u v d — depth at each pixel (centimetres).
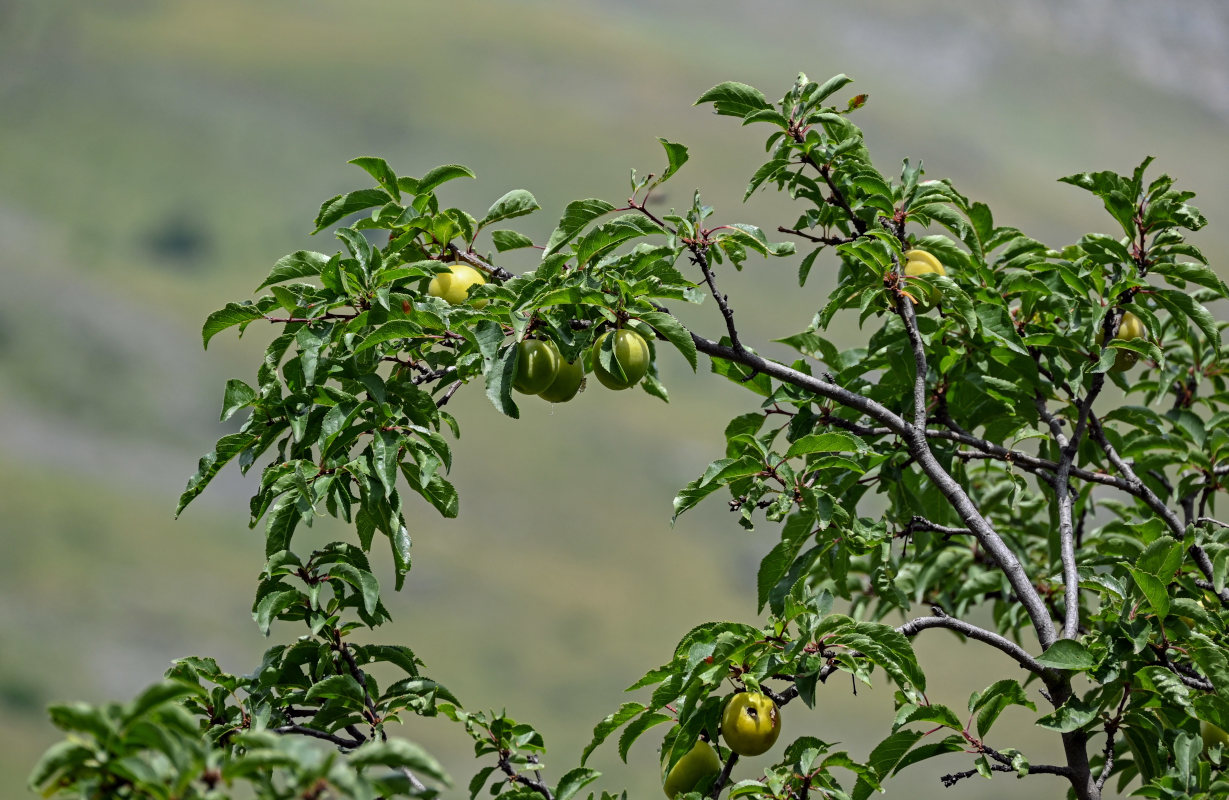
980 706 837
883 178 991
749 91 980
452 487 847
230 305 852
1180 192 1011
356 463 839
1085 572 1000
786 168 1027
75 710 543
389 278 851
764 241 905
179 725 566
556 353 873
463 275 899
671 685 835
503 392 816
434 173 898
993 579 1245
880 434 1024
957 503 969
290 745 551
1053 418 1068
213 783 551
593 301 820
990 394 1039
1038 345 1044
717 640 827
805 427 1017
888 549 948
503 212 922
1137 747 909
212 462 856
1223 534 1097
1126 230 1028
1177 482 1167
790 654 826
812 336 1049
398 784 604
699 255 911
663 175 891
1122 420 1116
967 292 1029
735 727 826
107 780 561
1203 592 997
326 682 823
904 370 1050
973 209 1069
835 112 984
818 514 905
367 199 903
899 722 816
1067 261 1049
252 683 849
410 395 885
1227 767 944
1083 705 851
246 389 858
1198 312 1005
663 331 858
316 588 845
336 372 862
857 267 1052
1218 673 834
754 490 909
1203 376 1220
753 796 823
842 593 1224
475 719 858
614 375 868
